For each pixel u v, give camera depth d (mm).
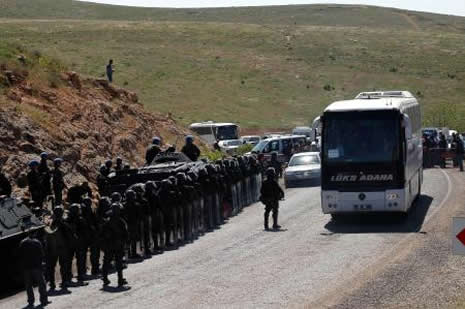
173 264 22484
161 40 130875
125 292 19141
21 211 21906
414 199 32281
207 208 29219
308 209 33219
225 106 103812
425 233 25344
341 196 27844
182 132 53219
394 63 126500
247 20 194500
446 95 113812
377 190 27562
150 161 34938
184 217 26750
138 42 128625
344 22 187625
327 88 114188
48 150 35562
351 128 27969
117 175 29328
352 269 20266
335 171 27922
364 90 114812
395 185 27500
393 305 16344
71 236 20641
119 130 44875
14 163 32969
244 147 57094
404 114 27891
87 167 37438
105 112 45125
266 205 28172
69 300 18812
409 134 28078
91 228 21734
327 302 16828
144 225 24281
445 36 144500
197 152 35719
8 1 193125
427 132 56156
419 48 134875
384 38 141500
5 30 129875
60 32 131375
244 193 35281
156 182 26156
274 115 102500
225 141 63750
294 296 17547
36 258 18531
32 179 28172
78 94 45250
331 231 26953
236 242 25734
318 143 49688
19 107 37844
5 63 42031
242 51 128250
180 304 17344
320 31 144500
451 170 49531
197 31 138375
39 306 18406
